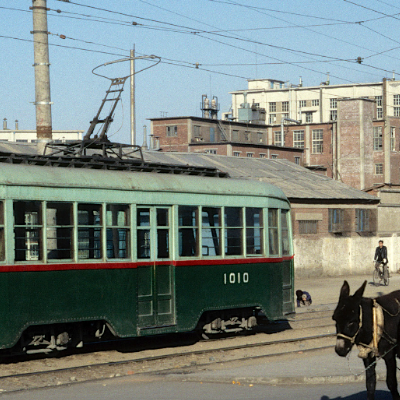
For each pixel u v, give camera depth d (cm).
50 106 2067
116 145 1794
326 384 1289
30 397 1184
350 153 9525
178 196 1738
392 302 997
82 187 1548
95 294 1555
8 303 1415
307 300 2719
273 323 2230
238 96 15525
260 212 1944
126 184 1636
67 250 1517
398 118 9719
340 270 4309
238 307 1855
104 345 1753
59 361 1548
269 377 1296
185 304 1733
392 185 4750
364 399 1153
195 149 8712
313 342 1886
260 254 1938
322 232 4188
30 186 1464
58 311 1490
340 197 4262
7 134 10556
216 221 1825
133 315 1622
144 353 1689
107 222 1592
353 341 930
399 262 4784
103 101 1900
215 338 1917
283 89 15038
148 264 1669
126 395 1191
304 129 10194
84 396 1188
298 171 4791
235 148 8475
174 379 1334
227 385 1275
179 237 1733
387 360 988
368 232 4519
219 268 1816
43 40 2048
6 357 1547
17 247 1439
